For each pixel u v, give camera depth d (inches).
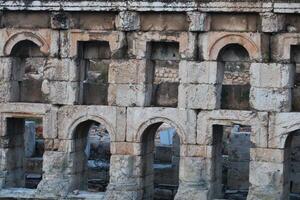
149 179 1790.1
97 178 2049.7
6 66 1785.2
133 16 1700.3
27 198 1756.9
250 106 1664.6
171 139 2320.4
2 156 1802.4
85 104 1788.9
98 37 1732.3
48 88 1764.3
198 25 1667.1
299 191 1932.8
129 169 1726.1
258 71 1649.9
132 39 1717.5
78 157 1796.3
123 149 1729.8
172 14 1692.9
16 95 1815.9
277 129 1643.7
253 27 1649.9
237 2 1633.9
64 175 1763.0
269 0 1615.4
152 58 1749.5
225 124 1672.0
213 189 1707.7
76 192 1752.0
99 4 1706.4
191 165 1690.5
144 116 1715.1
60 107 1761.8
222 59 1706.4
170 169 2003.0
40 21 1764.3
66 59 1752.0
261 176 1653.5
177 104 1733.5
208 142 1681.8
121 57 1724.9
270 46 1646.2
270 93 1646.2
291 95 1667.1
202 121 1683.1
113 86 1732.3
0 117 1791.3
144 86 1716.3
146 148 1764.3
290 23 1635.1
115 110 1729.8
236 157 1977.1
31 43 1815.9
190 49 1681.8
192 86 1685.5
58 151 1763.0
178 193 1689.2
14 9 1753.2
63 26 1742.1
